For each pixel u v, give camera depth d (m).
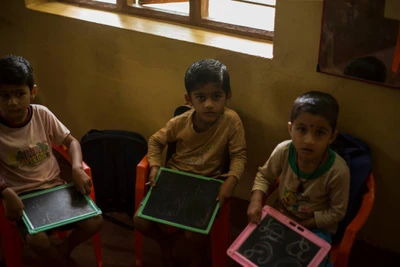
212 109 2.06
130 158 2.40
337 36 1.97
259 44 2.29
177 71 2.45
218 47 2.27
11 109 2.06
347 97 2.09
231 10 2.94
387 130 2.06
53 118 2.27
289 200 2.03
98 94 2.80
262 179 2.10
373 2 1.84
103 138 2.37
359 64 1.97
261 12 2.88
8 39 2.91
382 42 1.88
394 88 1.94
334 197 1.93
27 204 2.11
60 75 2.87
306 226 1.99
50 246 2.05
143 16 2.60
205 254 2.41
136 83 2.63
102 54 2.64
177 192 2.14
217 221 2.15
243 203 2.68
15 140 2.15
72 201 2.14
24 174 2.19
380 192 2.22
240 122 2.23
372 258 2.34
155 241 2.40
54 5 2.79
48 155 2.25
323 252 1.84
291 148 1.99
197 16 2.44
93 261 2.41
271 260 1.83
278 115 2.30
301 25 2.05
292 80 2.18
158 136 2.30
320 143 1.83
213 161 2.23
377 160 2.15
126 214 2.69
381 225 2.32
